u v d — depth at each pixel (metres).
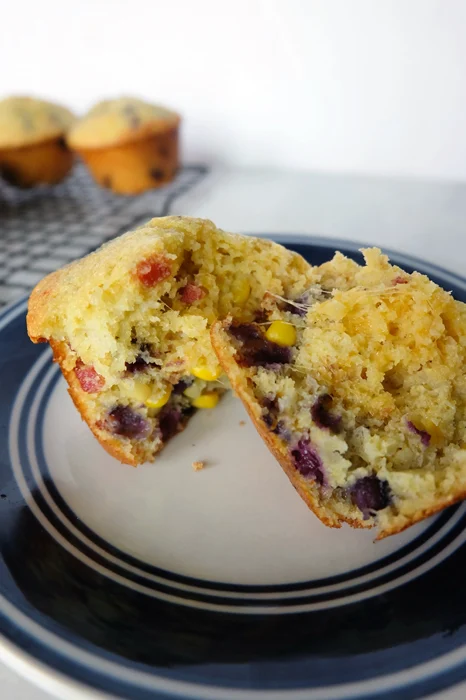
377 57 0.37
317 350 0.19
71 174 0.42
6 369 0.23
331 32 0.37
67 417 0.22
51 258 0.32
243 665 0.14
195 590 0.16
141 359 0.21
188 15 0.39
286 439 0.18
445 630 0.14
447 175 0.41
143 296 0.20
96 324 0.19
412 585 0.16
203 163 0.45
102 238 0.34
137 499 0.19
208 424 0.22
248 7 0.38
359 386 0.19
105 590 0.16
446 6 0.34
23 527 0.17
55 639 0.14
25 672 0.13
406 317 0.19
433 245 0.32
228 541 0.18
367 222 0.35
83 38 0.42
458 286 0.24
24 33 0.43
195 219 0.21
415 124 0.39
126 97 0.37
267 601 0.16
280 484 0.20
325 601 0.16
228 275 0.21
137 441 0.21
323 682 0.13
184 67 0.41
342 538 0.18
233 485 0.20
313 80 0.39
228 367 0.19
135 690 0.13
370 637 0.15
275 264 0.21
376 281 0.20
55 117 0.38
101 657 0.14
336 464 0.18
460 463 0.17
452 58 0.36
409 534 0.18
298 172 0.43
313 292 0.20
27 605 0.15
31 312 0.20
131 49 0.42
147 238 0.20
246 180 0.42
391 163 0.41
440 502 0.17
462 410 0.19
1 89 0.46
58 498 0.19
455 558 0.17
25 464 0.20
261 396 0.18
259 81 0.40
